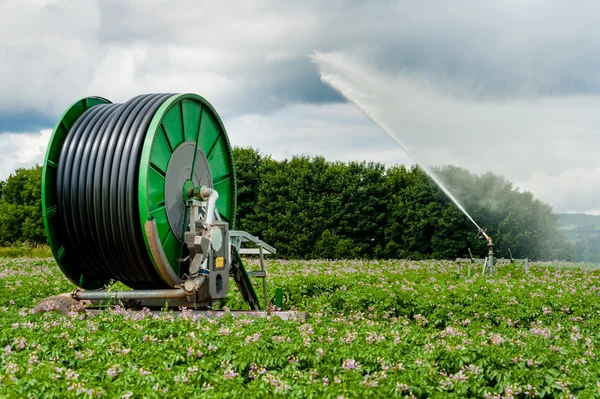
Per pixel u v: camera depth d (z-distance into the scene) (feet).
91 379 27.07
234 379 27.96
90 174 45.52
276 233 167.63
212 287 46.91
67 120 47.83
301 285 68.23
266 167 174.91
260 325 38.14
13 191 257.14
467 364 31.99
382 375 28.63
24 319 39.81
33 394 24.76
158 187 46.24
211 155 55.42
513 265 112.57
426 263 133.49
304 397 26.16
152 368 29.55
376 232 167.94
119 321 39.29
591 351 36.40
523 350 34.24
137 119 46.09
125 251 46.03
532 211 165.17
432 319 54.44
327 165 172.65
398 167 174.91
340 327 40.57
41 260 124.98
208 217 48.03
